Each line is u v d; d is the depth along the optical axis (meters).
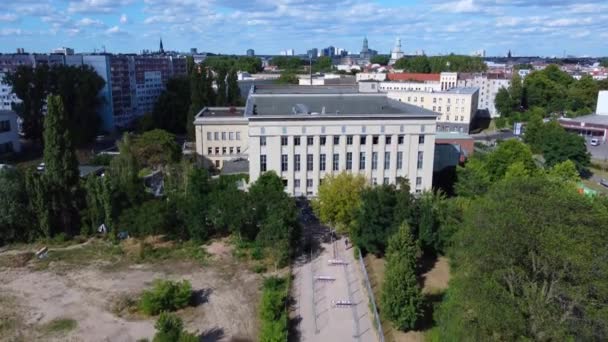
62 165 60.72
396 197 54.12
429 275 50.22
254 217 55.28
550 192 36.34
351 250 56.91
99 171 82.50
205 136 94.31
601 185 89.94
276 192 56.97
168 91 141.62
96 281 48.41
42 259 53.91
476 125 167.88
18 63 156.62
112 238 58.69
